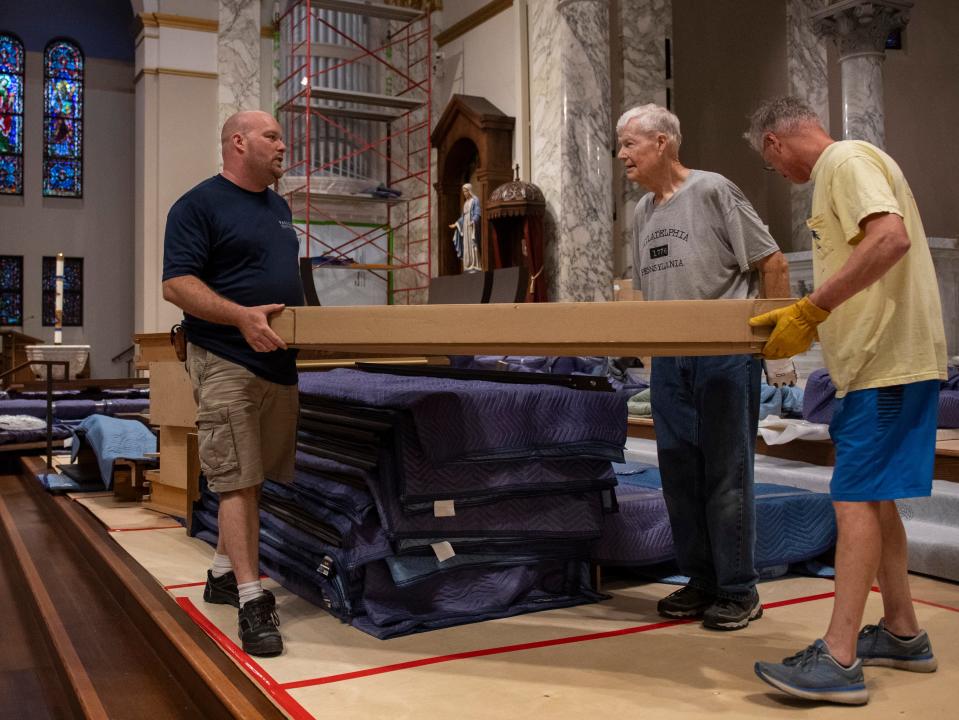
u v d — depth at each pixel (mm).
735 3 14344
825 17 11891
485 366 6492
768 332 2330
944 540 3816
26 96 17859
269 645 2811
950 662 2740
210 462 3018
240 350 3047
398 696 2482
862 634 2729
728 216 3082
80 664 3100
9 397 9500
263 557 3826
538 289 11062
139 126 14922
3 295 17578
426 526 3148
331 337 2725
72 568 4637
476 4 13273
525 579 3354
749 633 3059
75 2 18156
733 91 14406
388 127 15477
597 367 7730
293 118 15039
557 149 11141
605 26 10383
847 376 2438
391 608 3162
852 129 11812
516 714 2361
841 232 2467
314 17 14844
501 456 3232
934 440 2447
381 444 3168
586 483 3418
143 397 9719
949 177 14766
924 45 14711
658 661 2773
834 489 2463
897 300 2426
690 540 3242
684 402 3225
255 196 3211
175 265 2986
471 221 11953
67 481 6508
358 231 15297
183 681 2889
